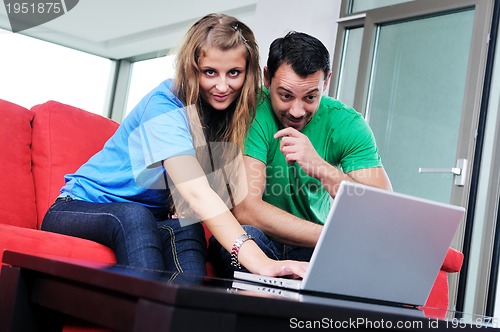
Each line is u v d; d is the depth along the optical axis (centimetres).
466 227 369
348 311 89
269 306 82
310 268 114
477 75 375
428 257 126
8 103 199
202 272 160
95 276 88
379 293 124
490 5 377
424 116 403
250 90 176
